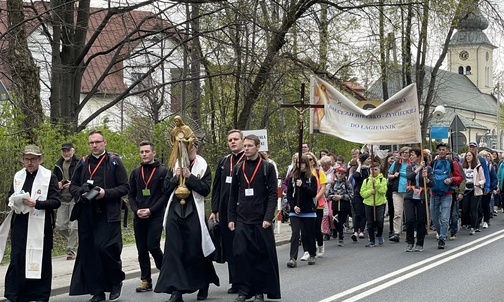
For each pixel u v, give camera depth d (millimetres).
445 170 16375
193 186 10031
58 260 14477
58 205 9984
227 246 10820
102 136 10445
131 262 14172
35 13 20562
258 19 21312
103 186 10258
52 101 20953
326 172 18031
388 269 13227
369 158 17859
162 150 21703
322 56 25672
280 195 19594
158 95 32375
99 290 10195
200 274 10141
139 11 23469
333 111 17656
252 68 23406
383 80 28188
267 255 9867
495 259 14398
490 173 21484
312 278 12281
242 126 25250
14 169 16234
